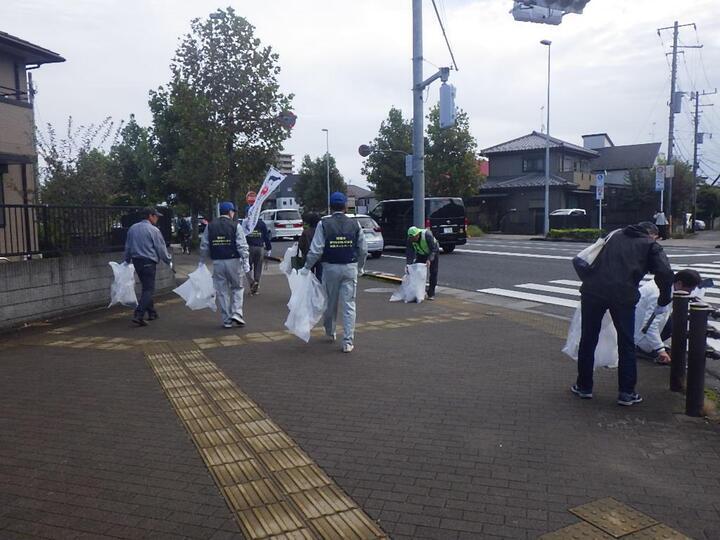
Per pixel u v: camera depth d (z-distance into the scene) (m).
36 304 9.00
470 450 4.16
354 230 7.05
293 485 3.66
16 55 14.84
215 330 8.36
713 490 3.57
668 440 4.32
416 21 13.30
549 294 12.12
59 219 9.75
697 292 6.42
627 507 3.38
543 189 42.50
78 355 6.93
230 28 18.31
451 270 16.69
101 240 10.63
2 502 3.47
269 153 18.97
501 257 20.14
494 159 46.81
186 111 18.22
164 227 12.78
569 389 5.53
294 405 5.12
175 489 3.62
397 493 3.55
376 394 5.41
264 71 18.77
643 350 6.41
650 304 6.20
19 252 8.95
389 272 16.84
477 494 3.54
